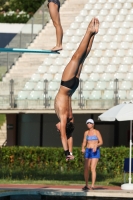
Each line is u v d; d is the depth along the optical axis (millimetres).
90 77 92438
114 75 93312
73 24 103188
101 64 95562
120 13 106875
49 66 94688
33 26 99000
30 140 88375
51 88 86125
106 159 74438
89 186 56812
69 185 60562
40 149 77000
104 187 59188
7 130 88812
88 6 107750
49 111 81312
